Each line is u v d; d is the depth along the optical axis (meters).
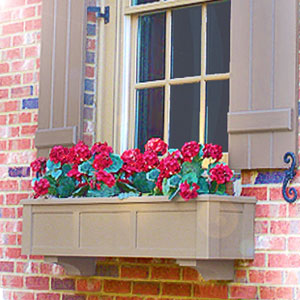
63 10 5.23
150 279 4.73
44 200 4.72
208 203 4.14
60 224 4.66
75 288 5.03
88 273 4.91
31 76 5.41
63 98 5.15
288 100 4.30
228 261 4.39
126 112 5.09
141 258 4.78
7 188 5.40
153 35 5.05
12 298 5.30
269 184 4.38
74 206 4.61
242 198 4.30
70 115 5.11
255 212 4.40
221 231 4.19
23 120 5.40
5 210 5.39
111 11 5.19
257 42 4.42
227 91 4.72
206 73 4.82
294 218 4.29
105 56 5.18
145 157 4.53
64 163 4.77
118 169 4.57
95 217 4.53
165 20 5.02
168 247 4.26
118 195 4.54
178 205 4.24
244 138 4.41
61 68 5.19
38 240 4.75
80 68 5.10
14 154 5.41
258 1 4.44
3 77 5.54
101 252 4.48
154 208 4.32
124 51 5.12
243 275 4.42
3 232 5.38
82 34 5.12
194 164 4.32
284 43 4.34
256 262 4.38
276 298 4.31
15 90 5.47
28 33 5.46
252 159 4.37
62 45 5.21
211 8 4.84
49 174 4.74
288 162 4.27
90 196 4.62
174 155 4.31
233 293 4.44
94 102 5.17
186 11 4.93
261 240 4.37
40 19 5.42
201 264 4.25
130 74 5.11
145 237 4.34
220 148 4.36
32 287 5.22
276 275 4.32
